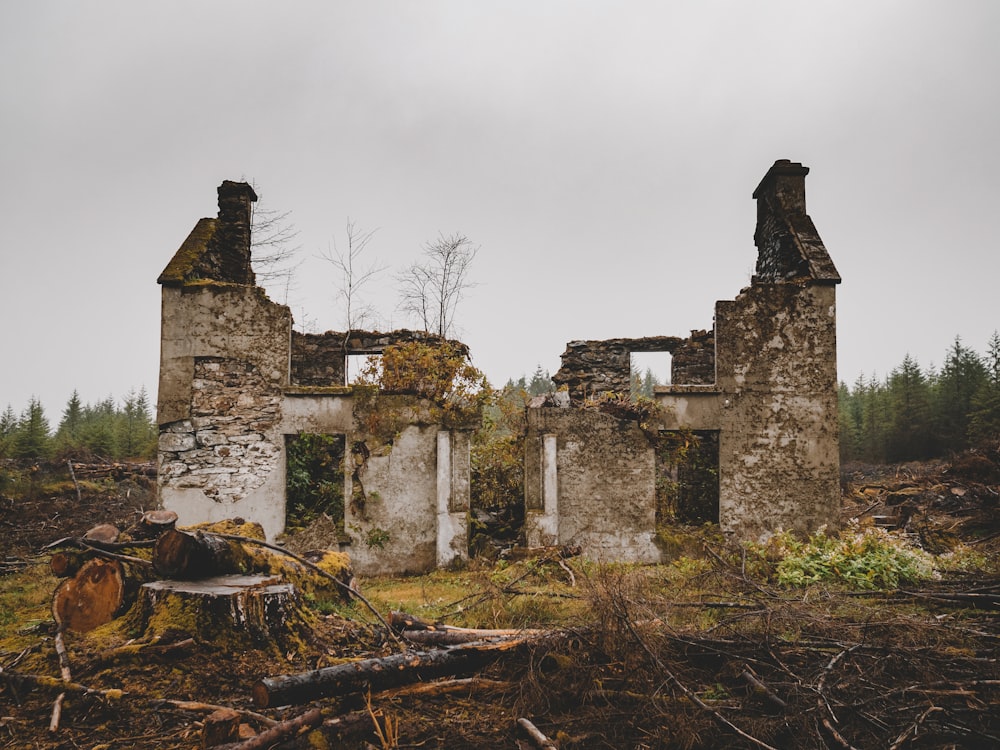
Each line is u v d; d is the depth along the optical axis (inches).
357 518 439.8
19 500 763.4
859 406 1798.7
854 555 352.8
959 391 1449.3
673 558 445.7
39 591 324.2
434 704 180.4
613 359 572.1
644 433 457.4
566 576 376.8
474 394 452.1
